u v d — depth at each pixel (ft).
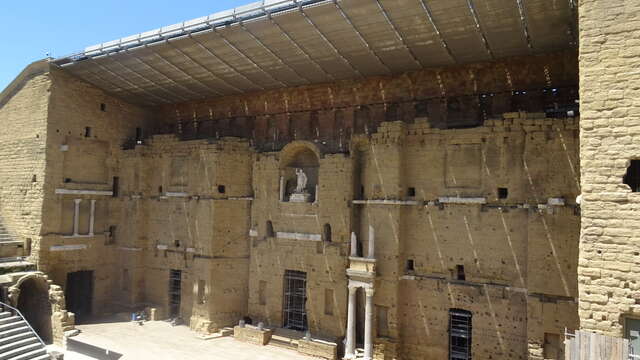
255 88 130.41
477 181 93.45
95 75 127.65
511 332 88.33
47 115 124.67
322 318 106.93
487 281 91.56
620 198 52.42
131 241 136.87
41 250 121.90
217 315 118.11
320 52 101.86
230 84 127.34
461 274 94.99
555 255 82.79
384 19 85.46
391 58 102.78
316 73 115.24
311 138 123.65
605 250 52.85
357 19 86.12
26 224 126.00
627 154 52.39
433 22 85.10
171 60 111.96
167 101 147.02
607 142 53.42
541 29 84.64
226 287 119.96
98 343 108.47
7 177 133.28
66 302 134.92
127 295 136.05
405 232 100.68
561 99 94.53
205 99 143.74
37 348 96.78
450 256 95.61
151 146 138.82
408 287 99.25
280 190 117.19
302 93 126.11
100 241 137.18
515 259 88.74
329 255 106.83
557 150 84.07
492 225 91.50
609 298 52.42
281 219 115.96
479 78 103.09
